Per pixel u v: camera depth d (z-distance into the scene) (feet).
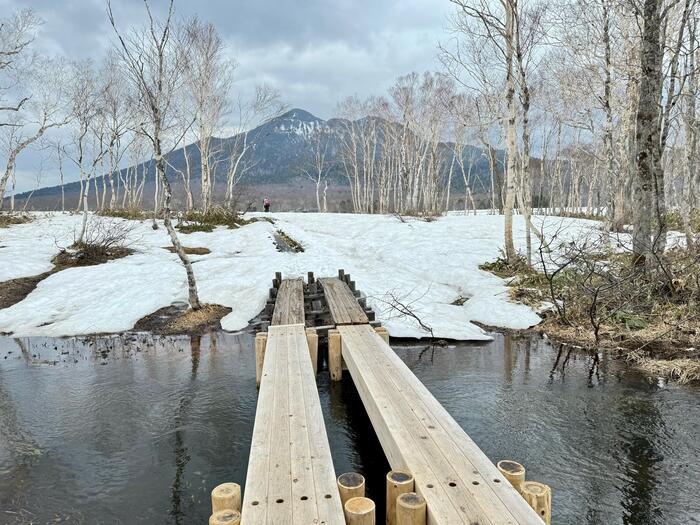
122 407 20.75
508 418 18.80
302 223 83.92
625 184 63.52
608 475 14.69
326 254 55.42
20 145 71.46
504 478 10.33
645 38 31.42
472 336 30.55
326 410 20.36
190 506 13.66
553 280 37.81
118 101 88.79
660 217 32.60
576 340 29.07
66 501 13.99
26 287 43.42
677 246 40.29
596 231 58.08
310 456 11.74
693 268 31.71
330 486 10.35
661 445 16.47
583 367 24.75
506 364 25.59
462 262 48.75
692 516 12.66
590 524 12.39
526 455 15.96
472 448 11.80
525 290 37.83
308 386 16.89
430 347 29.04
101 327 34.09
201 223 76.33
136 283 42.88
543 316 34.04
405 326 32.07
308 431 13.20
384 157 164.55
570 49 59.67
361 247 61.87
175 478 15.14
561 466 15.25
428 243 59.21
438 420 13.56
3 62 61.62
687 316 28.04
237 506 10.05
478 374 24.08
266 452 11.99
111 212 88.43
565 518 12.64
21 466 16.01
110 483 14.92
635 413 19.03
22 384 23.72
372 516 9.34
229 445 17.22
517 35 40.14
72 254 51.49
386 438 13.30
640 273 32.01
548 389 21.80
